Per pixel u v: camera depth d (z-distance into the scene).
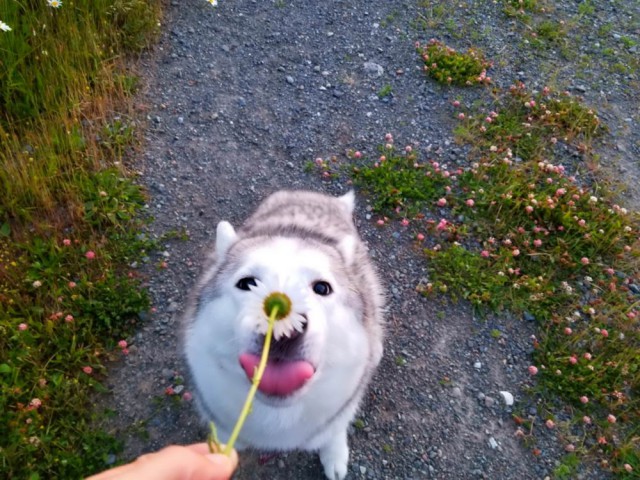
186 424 0.74
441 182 1.06
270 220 0.75
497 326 0.89
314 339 0.47
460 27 1.45
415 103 1.24
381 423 0.77
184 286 0.88
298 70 1.28
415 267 0.95
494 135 1.16
